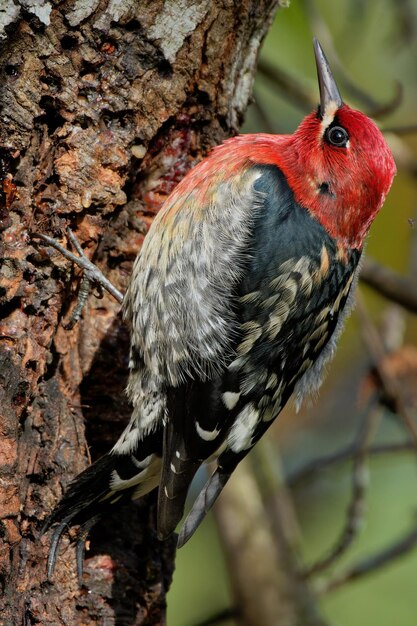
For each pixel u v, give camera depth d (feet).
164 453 30.12
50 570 28.60
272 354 30.86
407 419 40.88
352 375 54.03
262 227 30.99
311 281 31.14
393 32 50.42
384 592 47.70
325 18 49.01
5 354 28.48
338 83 44.75
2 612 28.12
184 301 30.81
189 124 32.45
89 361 31.71
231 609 42.86
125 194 31.09
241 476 44.16
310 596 42.80
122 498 30.55
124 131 30.68
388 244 51.31
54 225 30.09
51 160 30.07
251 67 33.71
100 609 30.53
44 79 29.40
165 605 32.32
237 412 30.78
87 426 31.65
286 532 43.80
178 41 30.78
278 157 32.40
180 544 29.12
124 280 33.01
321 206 31.63
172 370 30.73
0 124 28.76
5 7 28.35
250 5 32.12
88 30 29.60
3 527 28.07
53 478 29.58
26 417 29.19
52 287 29.60
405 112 51.88
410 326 53.11
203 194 31.42
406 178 50.90
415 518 45.09
